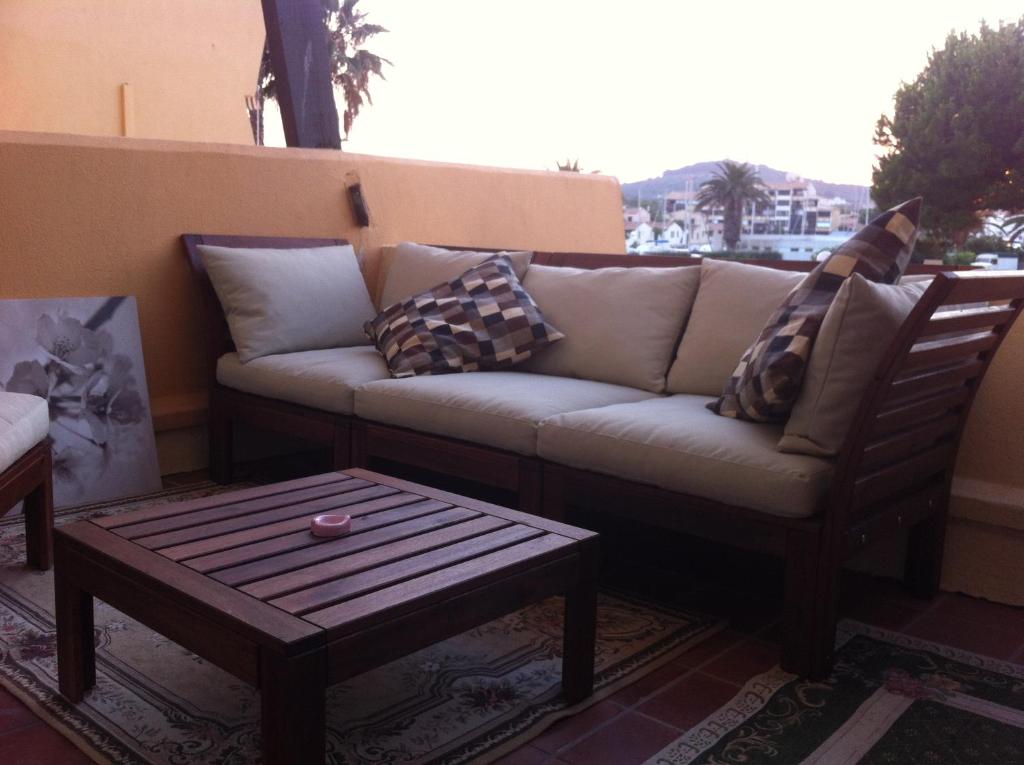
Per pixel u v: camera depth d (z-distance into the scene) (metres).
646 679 1.95
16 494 2.24
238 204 3.79
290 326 3.46
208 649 1.41
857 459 1.86
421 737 1.67
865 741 1.69
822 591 1.91
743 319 2.70
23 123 7.24
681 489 2.12
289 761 1.30
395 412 2.81
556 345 3.13
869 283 1.90
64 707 1.75
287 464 3.82
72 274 3.33
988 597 2.45
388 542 1.71
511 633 2.16
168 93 7.88
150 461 3.40
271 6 4.16
